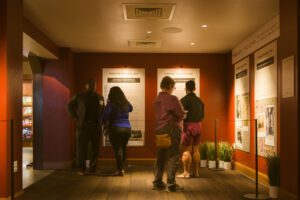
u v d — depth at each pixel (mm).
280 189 4715
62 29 6457
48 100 7977
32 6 5184
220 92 8773
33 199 4945
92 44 7750
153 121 8703
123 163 6801
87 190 5512
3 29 4387
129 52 8672
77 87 8656
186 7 5227
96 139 6906
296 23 4297
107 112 6297
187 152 6527
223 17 5734
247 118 7102
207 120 8734
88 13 5520
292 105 4418
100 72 8711
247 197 4945
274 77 5707
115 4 5094
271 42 5836
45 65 8008
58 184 6016
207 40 7379
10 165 4418
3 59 4363
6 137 4355
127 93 8742
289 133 4496
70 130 7984
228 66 8641
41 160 7898
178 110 5141
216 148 7855
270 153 5836
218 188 5637
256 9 5312
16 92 4664
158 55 8781
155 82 8750
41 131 7953
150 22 6016
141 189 5543
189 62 8789
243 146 7309
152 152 8688
